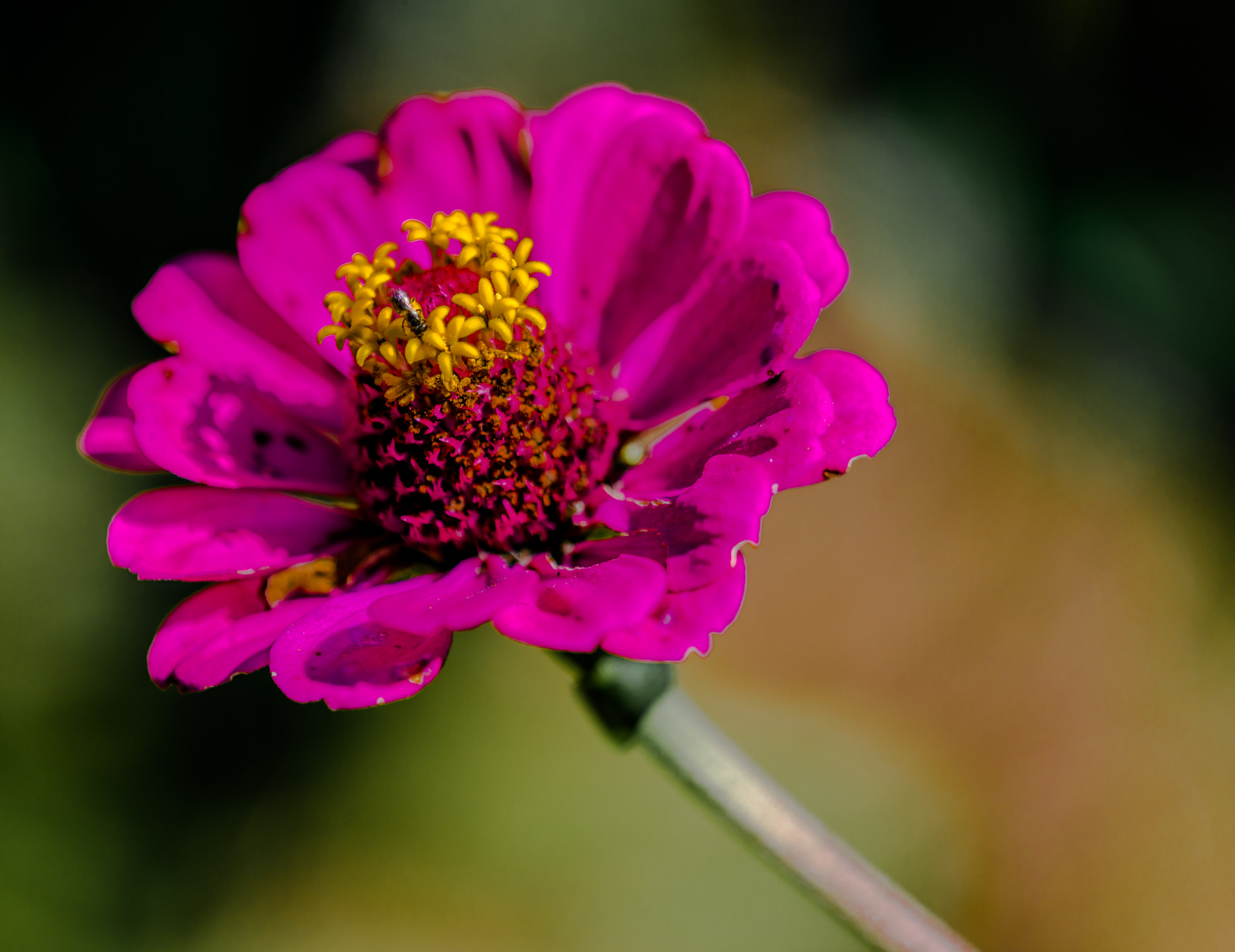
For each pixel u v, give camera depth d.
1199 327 0.62
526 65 0.60
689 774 0.36
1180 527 0.61
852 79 0.64
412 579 0.36
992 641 0.58
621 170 0.37
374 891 0.46
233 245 0.54
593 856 0.47
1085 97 0.62
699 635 0.34
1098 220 0.62
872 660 0.57
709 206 0.37
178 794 0.48
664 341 0.37
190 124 0.54
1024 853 0.53
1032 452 0.62
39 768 0.46
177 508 0.36
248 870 0.47
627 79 0.61
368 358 0.36
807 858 0.36
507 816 0.48
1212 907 0.51
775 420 0.35
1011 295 0.64
